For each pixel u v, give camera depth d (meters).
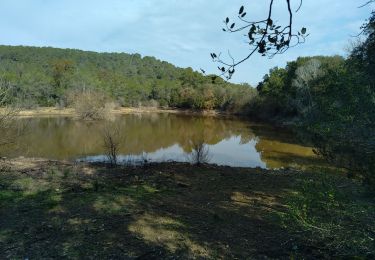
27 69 82.50
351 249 4.82
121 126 41.62
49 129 35.81
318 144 4.85
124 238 6.54
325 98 4.92
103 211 7.94
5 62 89.81
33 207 8.03
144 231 6.92
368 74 4.47
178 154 22.50
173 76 138.62
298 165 19.50
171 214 8.04
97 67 124.31
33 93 66.69
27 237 6.39
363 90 4.37
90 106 48.34
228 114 71.44
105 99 57.16
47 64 97.31
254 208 8.80
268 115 56.28
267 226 7.50
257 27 2.76
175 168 13.98
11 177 10.89
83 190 9.84
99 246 6.16
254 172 13.70
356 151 4.39
